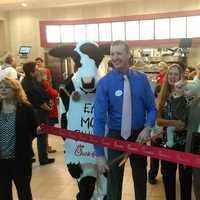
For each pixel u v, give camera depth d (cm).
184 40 802
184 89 283
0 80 277
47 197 369
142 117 231
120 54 220
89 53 297
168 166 292
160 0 962
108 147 228
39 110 457
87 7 1041
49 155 530
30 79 457
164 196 363
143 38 835
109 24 852
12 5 990
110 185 235
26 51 1077
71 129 304
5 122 265
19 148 267
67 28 887
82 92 296
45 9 1085
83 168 306
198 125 237
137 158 229
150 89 235
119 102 224
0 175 273
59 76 935
